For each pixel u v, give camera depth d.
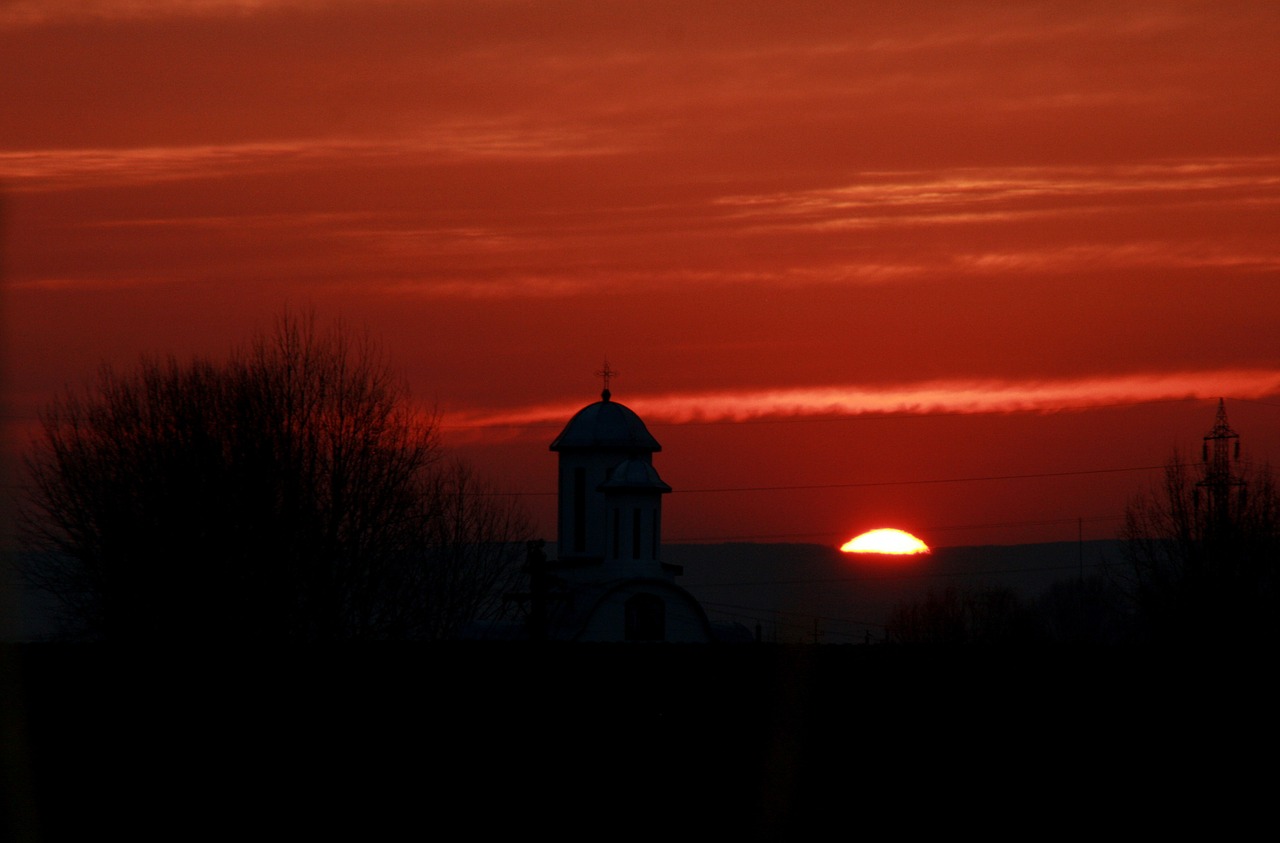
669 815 109.94
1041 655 122.44
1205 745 112.88
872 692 116.81
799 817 109.56
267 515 145.12
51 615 145.50
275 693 113.44
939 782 111.12
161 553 142.38
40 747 109.44
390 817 108.50
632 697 116.00
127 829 104.88
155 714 111.25
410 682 115.38
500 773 111.25
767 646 130.12
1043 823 106.94
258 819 106.75
